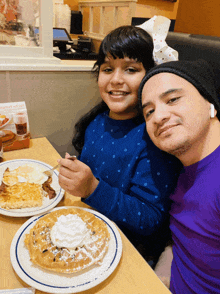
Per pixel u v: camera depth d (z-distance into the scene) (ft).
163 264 2.46
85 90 3.97
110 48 2.46
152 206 2.32
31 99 3.56
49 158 3.17
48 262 1.57
